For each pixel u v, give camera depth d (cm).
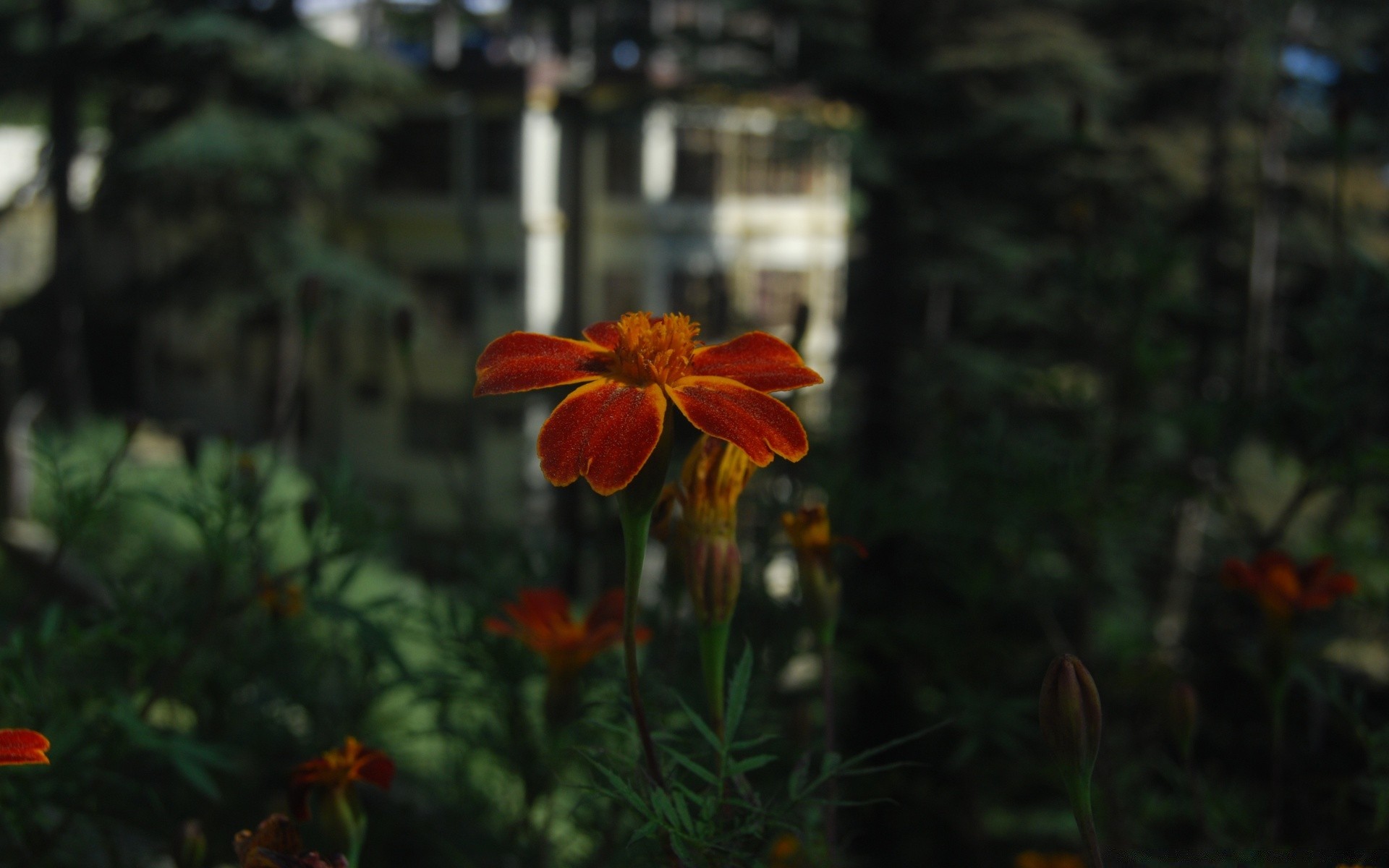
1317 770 178
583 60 1948
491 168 2058
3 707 156
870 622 221
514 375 99
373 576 522
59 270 1797
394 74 1814
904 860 231
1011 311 1339
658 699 162
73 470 180
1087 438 246
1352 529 245
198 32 1641
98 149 1872
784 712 188
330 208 2059
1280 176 1438
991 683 231
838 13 1394
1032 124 1441
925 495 247
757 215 2281
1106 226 267
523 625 160
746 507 209
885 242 1445
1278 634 153
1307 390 198
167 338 2472
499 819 210
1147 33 1809
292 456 2128
